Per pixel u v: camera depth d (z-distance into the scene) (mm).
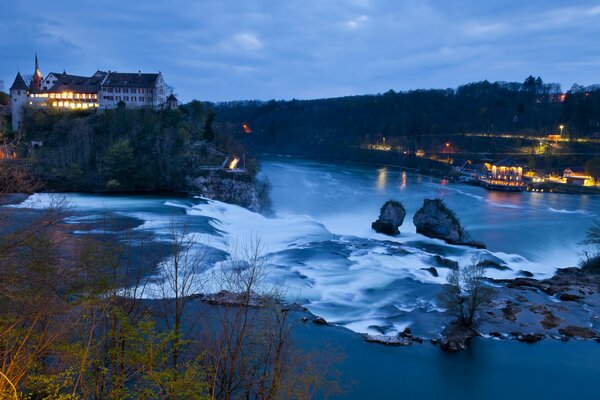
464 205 97125
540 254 67000
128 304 26250
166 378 17219
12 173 35125
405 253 56812
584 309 42094
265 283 43875
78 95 121562
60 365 17875
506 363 32781
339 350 32500
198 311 31500
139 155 99875
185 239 54000
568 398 29016
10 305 19312
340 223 86000
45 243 23984
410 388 29125
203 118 127500
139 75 125688
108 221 60688
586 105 183750
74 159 97812
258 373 21859
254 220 77562
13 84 116500
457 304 38031
